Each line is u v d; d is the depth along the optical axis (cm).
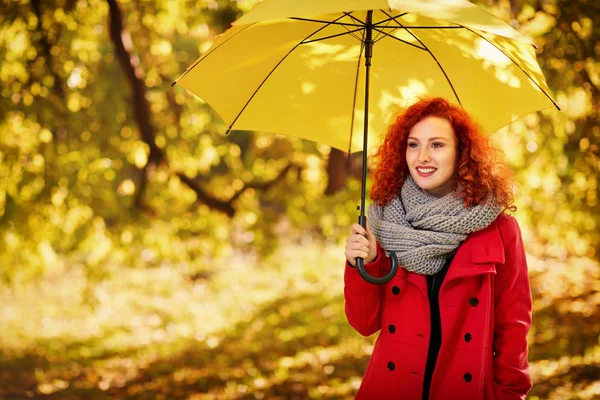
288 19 284
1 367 828
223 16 991
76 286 1302
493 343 255
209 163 982
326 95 301
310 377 738
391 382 254
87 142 858
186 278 1366
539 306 941
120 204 859
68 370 818
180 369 807
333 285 1256
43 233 777
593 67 647
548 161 732
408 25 283
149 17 947
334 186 938
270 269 1405
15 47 789
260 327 1019
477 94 289
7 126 751
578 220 737
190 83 282
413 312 252
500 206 249
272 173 1031
